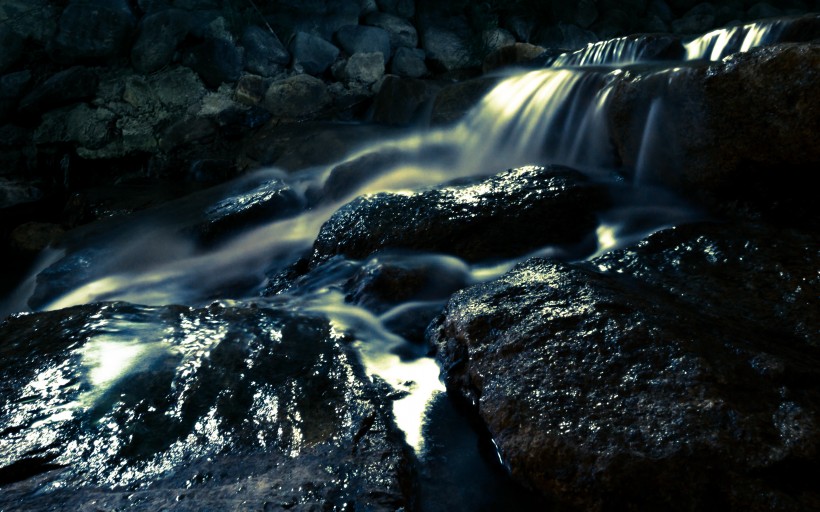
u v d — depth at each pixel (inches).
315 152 307.3
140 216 259.0
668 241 134.0
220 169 336.5
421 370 108.1
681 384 80.3
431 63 433.1
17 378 95.2
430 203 159.2
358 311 129.1
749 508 66.6
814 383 80.8
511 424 83.1
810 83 121.0
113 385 93.0
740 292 111.0
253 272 187.5
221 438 81.1
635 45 268.4
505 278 118.2
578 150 197.3
